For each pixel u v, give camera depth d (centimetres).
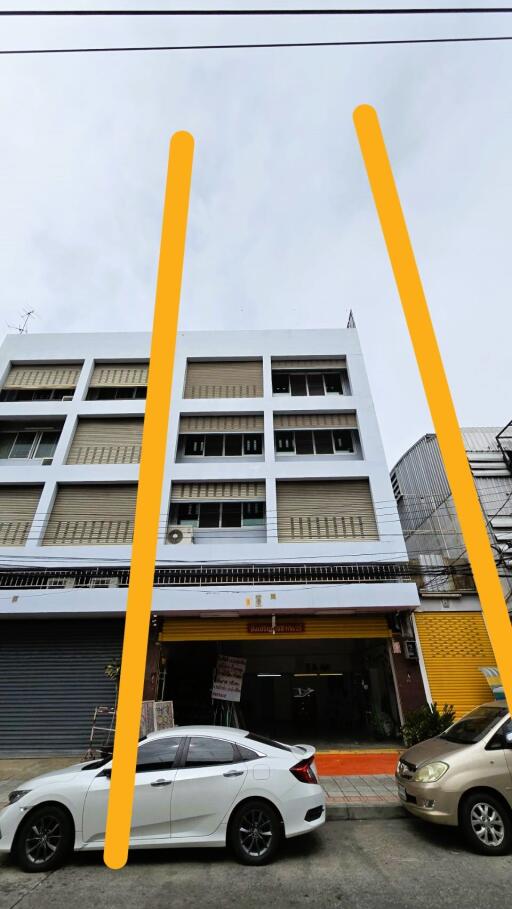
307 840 487
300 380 1526
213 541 1242
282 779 448
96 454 1358
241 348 1527
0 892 375
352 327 1659
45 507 1230
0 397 1464
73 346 1523
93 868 420
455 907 339
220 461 1380
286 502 1278
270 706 1383
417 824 535
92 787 443
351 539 1220
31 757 960
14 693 1025
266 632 1059
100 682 1033
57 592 1052
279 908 343
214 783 439
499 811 449
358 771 796
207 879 394
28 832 427
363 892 365
